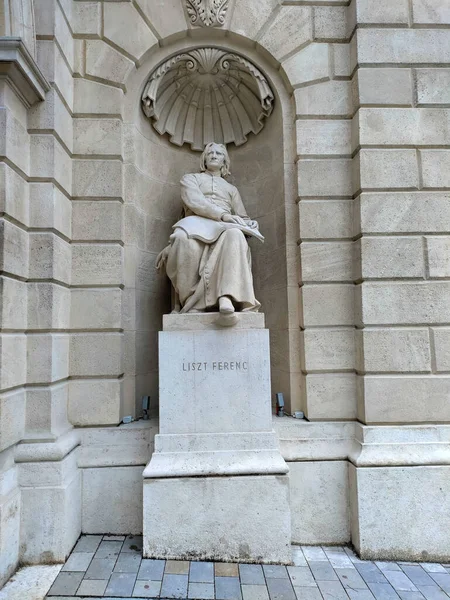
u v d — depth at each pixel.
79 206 4.55
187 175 4.93
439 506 4.04
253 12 4.90
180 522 3.87
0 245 3.54
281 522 3.88
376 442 4.18
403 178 4.45
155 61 4.97
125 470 4.31
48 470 3.88
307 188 4.65
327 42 4.83
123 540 4.16
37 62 4.12
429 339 4.30
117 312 4.49
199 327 4.15
